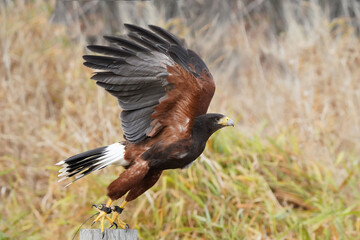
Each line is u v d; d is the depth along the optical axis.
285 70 17.42
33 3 17.64
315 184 12.94
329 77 15.93
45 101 15.03
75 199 11.93
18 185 13.20
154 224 11.34
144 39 8.64
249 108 16.45
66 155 12.88
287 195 12.34
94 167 8.31
